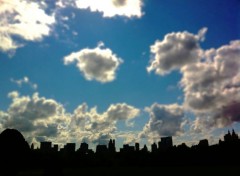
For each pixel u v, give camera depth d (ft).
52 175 78.48
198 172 169.99
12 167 78.18
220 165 229.04
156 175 169.99
